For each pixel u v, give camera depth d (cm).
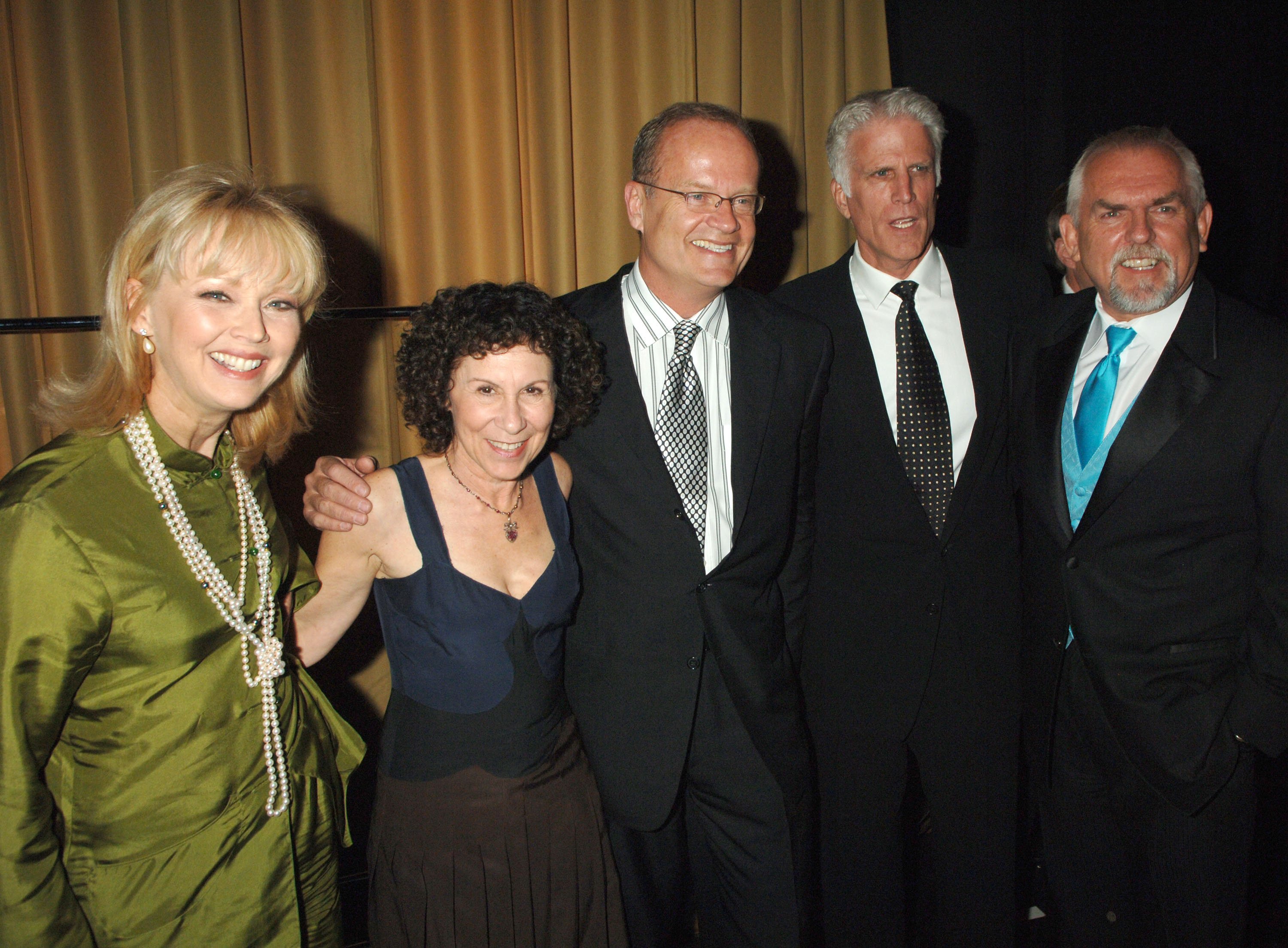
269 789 125
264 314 114
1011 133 332
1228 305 161
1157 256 156
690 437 168
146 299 110
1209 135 357
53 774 114
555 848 148
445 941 143
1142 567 160
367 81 268
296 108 265
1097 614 164
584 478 165
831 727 192
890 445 185
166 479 114
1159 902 169
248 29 260
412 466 146
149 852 115
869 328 193
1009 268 202
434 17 272
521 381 136
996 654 188
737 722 172
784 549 178
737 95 304
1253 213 368
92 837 113
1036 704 183
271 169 265
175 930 117
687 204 158
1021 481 184
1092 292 178
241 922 121
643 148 164
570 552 155
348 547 142
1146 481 157
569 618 154
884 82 325
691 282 162
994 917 195
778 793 173
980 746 188
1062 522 170
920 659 184
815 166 322
